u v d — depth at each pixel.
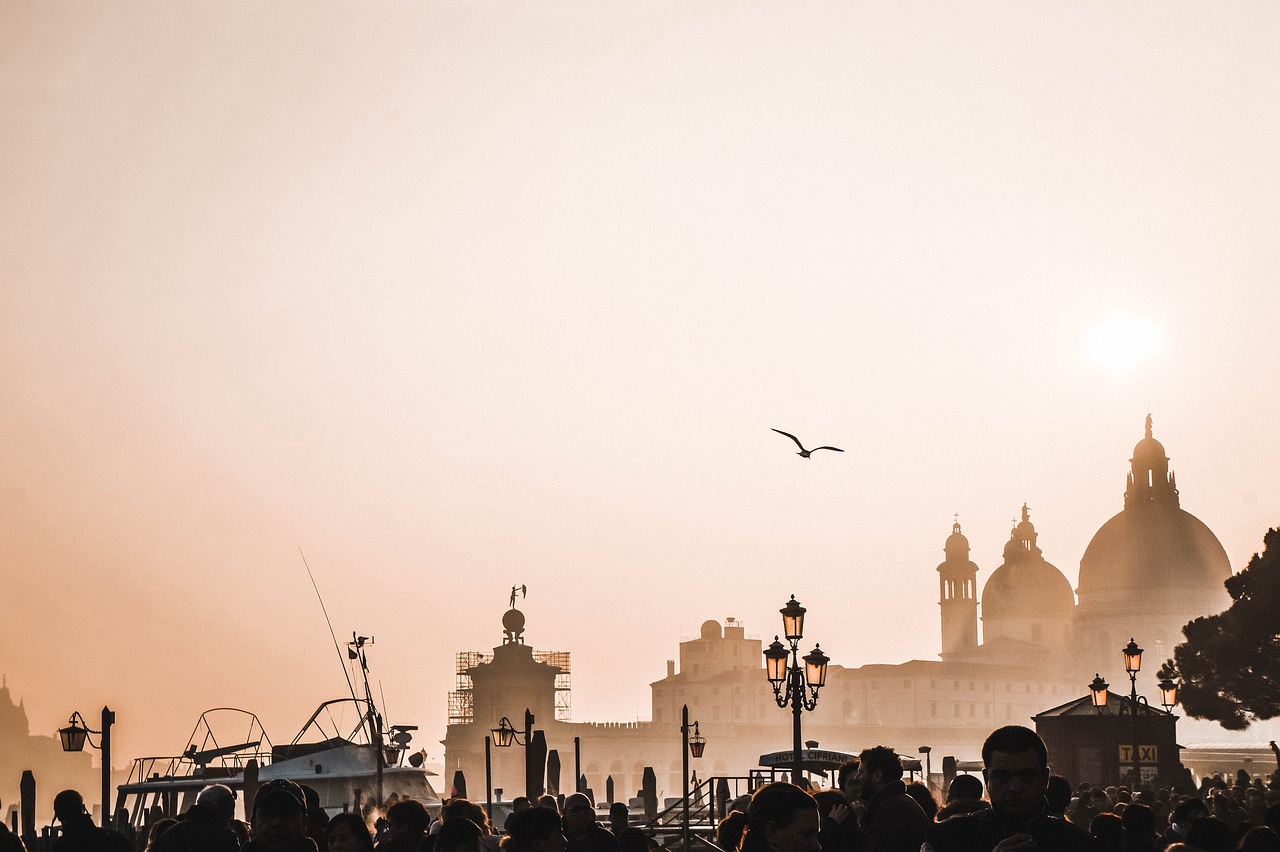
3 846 27.38
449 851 21.02
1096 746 114.44
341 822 24.17
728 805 69.00
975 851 17.05
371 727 115.69
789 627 63.28
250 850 23.12
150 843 26.22
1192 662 156.50
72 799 28.28
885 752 26.39
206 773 104.31
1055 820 17.16
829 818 22.81
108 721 61.75
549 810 22.08
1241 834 24.20
